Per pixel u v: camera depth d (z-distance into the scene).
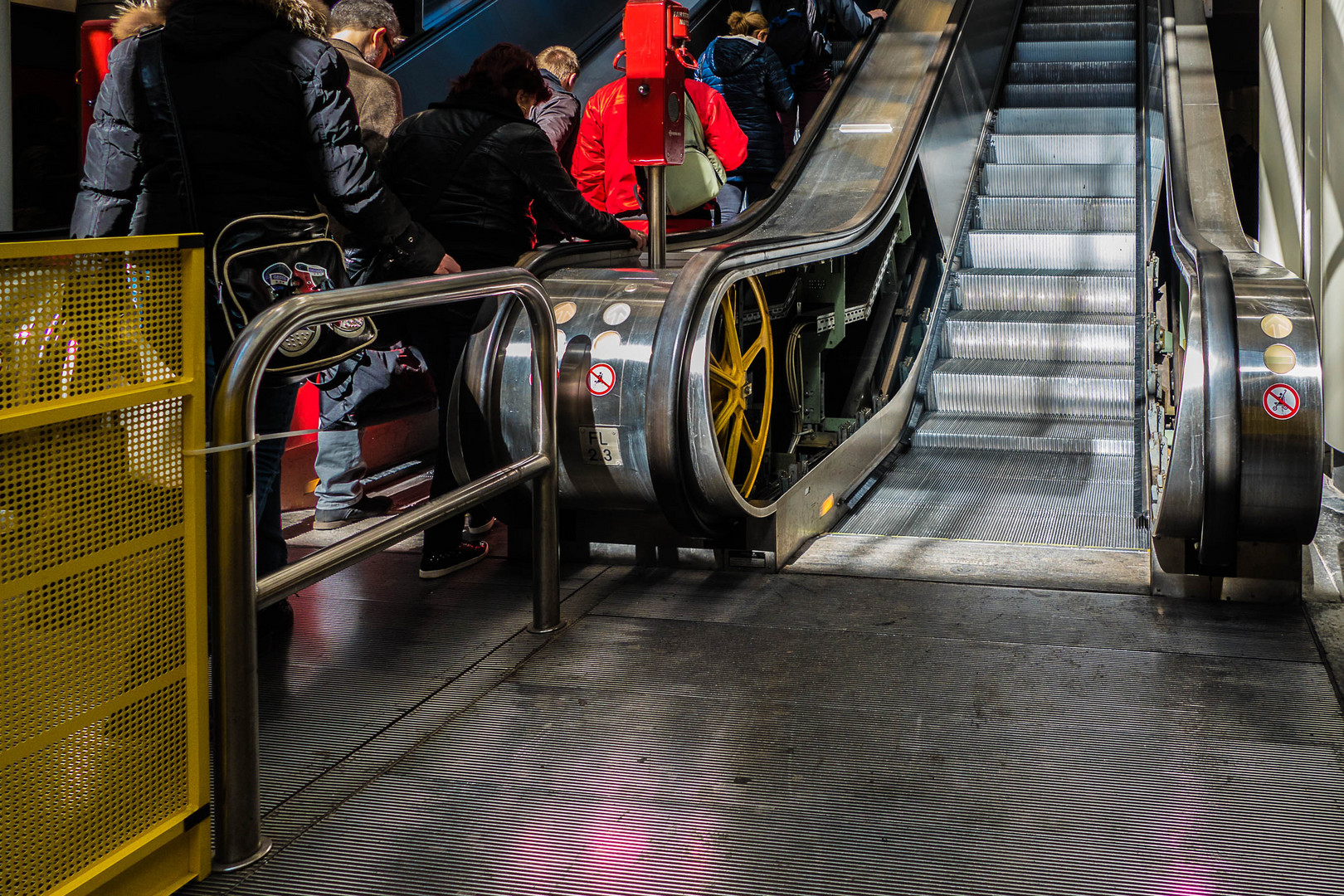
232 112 2.67
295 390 3.06
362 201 2.86
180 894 1.91
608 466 3.46
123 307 1.73
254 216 2.65
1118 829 2.09
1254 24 14.87
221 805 1.98
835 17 7.75
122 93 2.67
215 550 1.91
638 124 3.66
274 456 3.04
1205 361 3.15
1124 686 2.74
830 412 5.65
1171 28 7.02
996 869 1.96
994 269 7.06
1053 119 8.27
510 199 3.64
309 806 2.20
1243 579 3.35
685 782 2.29
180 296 1.85
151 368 1.80
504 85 3.59
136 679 1.81
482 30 7.16
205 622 1.95
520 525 3.83
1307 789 2.23
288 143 2.77
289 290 2.67
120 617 1.77
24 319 1.56
